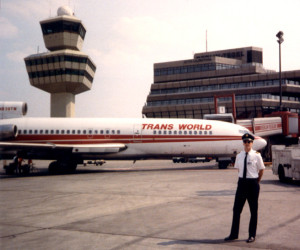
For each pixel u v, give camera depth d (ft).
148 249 20.15
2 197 43.42
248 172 22.40
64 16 211.20
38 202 39.14
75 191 48.80
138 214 31.12
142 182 60.34
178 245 20.94
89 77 233.55
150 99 299.38
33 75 221.87
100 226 26.37
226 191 47.03
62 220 28.84
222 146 89.15
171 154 89.45
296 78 252.83
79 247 20.72
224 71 287.69
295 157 53.42
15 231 25.08
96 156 88.69
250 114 257.55
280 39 139.33
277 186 52.16
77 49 223.10
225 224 26.71
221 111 163.22
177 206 35.19
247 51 327.26
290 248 20.13
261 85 259.80
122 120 90.84
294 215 29.86
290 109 261.03
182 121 90.99
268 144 139.44
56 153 86.33
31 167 101.96
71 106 231.09
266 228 25.09
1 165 143.54
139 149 88.58
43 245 21.29
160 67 311.06
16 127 87.61
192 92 282.36
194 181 60.95
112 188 51.83
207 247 20.47
